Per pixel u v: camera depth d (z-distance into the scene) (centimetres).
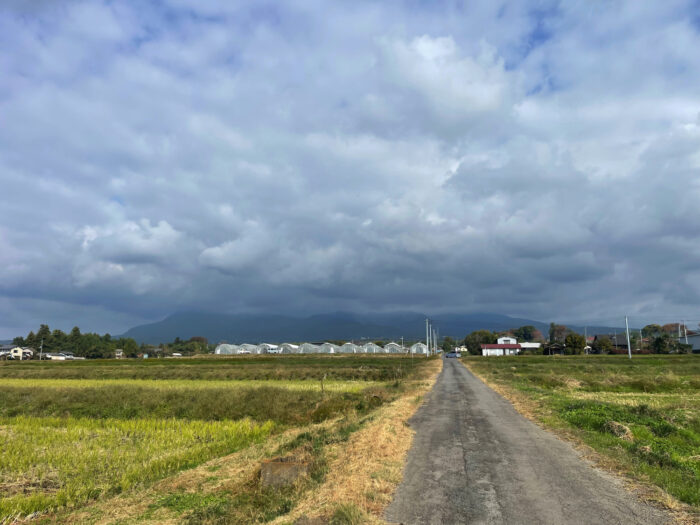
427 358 9538
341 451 1145
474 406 2002
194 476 1102
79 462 1279
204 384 3794
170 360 8700
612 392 2873
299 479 938
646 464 970
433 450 1135
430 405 2058
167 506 908
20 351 12406
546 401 2030
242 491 959
